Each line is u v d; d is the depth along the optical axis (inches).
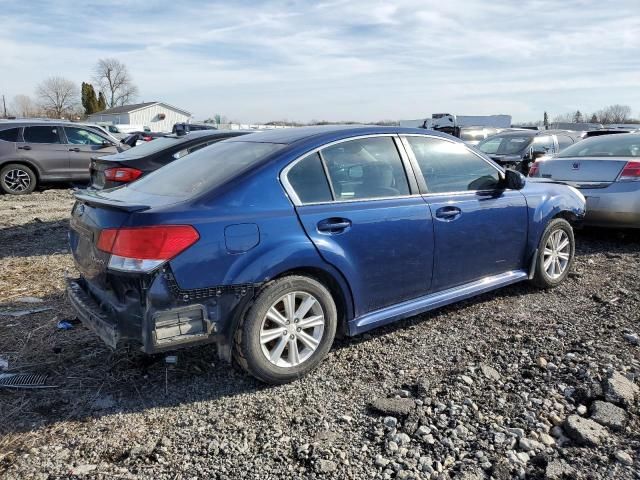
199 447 107.2
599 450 102.3
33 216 360.2
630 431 107.3
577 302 182.1
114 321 118.0
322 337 134.3
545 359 138.3
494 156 425.7
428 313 174.4
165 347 113.7
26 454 105.0
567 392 122.2
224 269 117.4
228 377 134.9
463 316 171.3
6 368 137.9
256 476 98.6
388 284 145.9
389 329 161.9
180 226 113.4
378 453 104.3
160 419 117.1
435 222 153.4
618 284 198.8
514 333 156.7
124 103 3715.6
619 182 250.7
